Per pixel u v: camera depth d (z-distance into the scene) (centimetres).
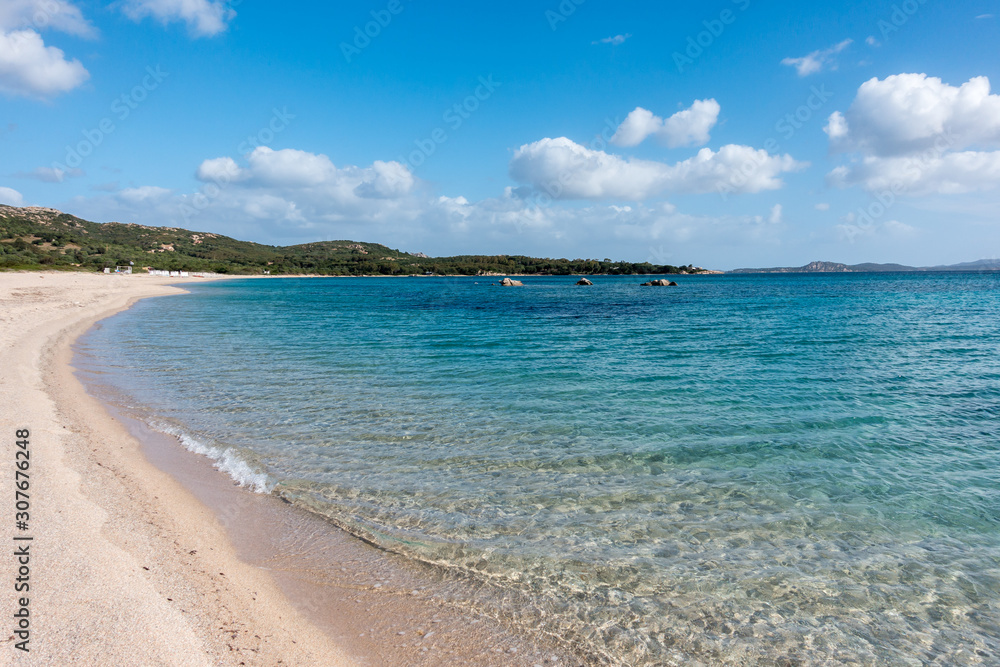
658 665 412
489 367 1639
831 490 743
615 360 1766
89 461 768
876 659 427
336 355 1884
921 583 528
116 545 520
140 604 424
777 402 1211
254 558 545
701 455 876
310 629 435
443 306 4634
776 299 5434
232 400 1220
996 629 463
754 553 580
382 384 1395
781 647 436
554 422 1052
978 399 1241
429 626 448
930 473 805
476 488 740
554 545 590
